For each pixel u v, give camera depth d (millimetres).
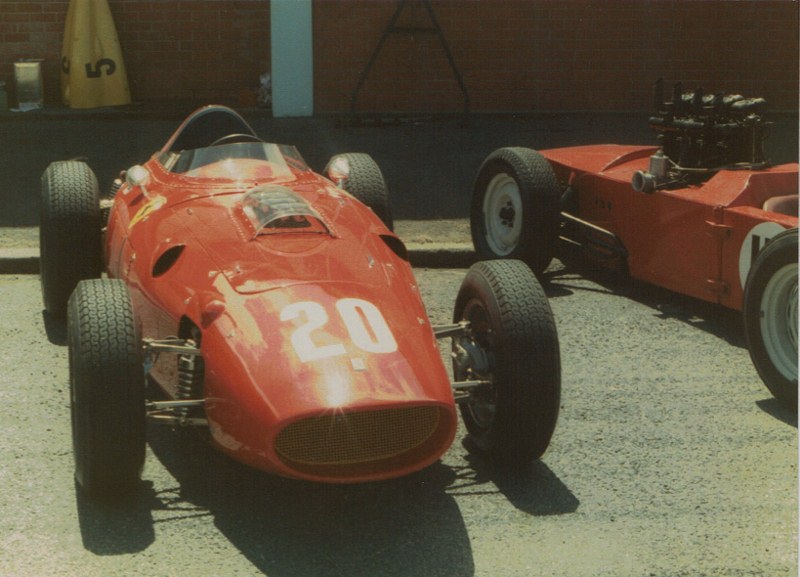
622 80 13695
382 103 13414
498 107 13633
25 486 4652
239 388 4172
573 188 7953
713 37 13648
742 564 4180
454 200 9797
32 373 5934
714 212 6598
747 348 5953
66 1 13133
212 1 13438
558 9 13406
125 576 3998
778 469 4969
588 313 7164
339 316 4406
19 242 8180
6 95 12727
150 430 5246
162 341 4586
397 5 13078
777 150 11891
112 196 7242
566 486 4777
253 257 4781
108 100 13086
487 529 4398
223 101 13578
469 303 4957
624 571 4117
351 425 4133
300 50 13016
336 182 6266
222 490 4668
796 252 5359
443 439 4246
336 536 4320
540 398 4602
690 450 5145
